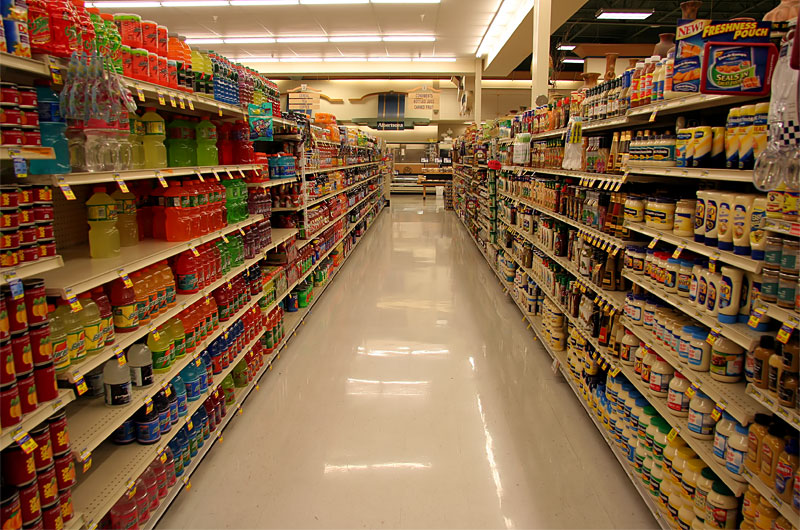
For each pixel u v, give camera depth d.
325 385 4.28
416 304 6.68
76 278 2.06
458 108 19.48
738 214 2.06
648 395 2.77
